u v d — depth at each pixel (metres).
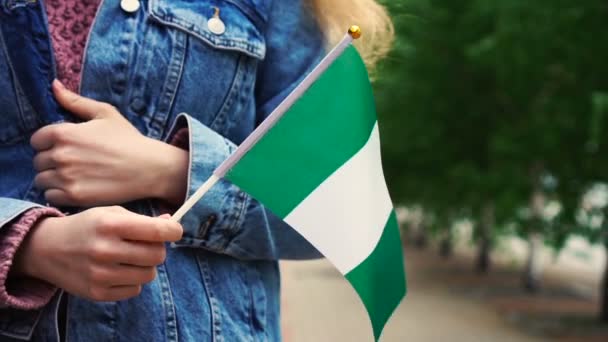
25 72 1.29
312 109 1.29
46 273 1.12
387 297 1.38
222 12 1.43
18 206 1.13
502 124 14.26
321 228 1.28
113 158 1.27
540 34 11.40
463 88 15.23
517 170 13.86
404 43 11.59
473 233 19.86
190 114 1.41
